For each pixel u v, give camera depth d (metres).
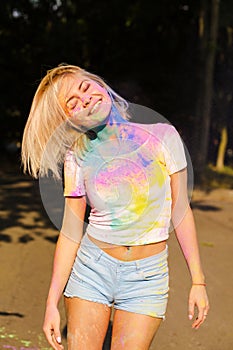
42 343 4.18
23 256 6.57
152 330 2.63
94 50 21.86
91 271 2.68
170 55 21.03
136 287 2.64
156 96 21.44
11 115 22.19
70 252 2.77
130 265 2.63
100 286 2.67
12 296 5.17
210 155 21.86
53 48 21.47
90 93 2.68
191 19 19.91
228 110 21.05
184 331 4.49
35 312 4.80
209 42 15.39
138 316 2.62
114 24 21.05
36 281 5.63
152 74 21.33
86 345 2.66
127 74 21.81
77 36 21.31
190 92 20.77
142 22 20.22
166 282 2.68
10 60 21.53
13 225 8.38
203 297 2.67
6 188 12.64
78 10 21.39
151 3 19.69
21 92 21.81
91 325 2.66
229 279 5.90
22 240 7.41
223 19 16.62
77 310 2.68
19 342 4.18
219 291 5.49
